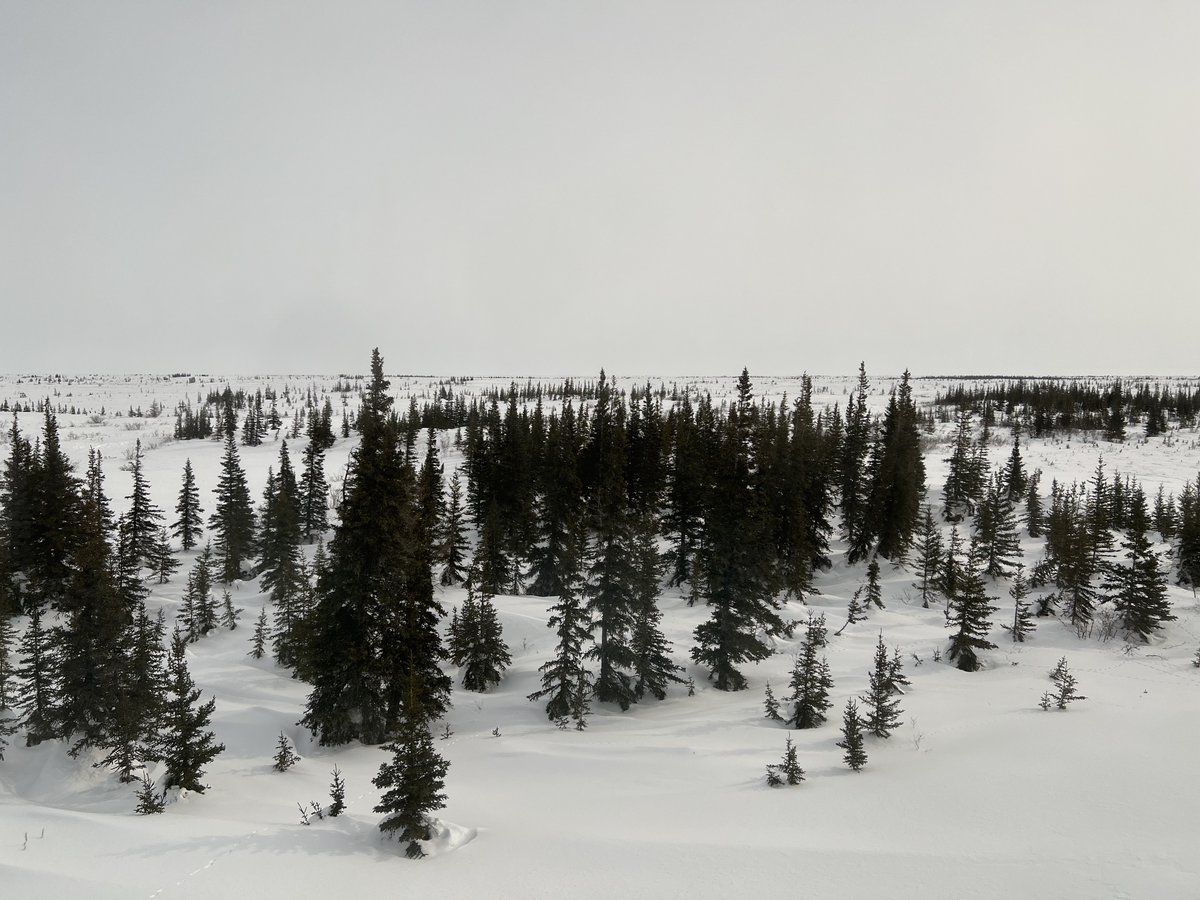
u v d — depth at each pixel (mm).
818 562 59188
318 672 25406
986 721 23781
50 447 50938
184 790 19484
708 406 82062
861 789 17906
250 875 13375
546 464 66062
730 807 17438
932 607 49438
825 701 26562
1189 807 14508
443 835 15586
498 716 29969
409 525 26781
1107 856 12406
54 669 24031
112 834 15336
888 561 59250
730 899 11883
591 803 18812
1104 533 47906
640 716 30172
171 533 84750
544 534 54969
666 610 46562
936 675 33500
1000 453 103812
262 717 28328
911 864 12758
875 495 59062
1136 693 27047
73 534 47031
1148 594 39281
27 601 45531
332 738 25625
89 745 23359
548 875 13516
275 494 74125
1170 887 11023
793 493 50688
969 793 16656
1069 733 20938
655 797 19000
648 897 12227
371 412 27281
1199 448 105125
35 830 15625
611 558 31516
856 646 39719
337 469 121188
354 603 25594
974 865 12492
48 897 12242
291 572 50156
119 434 181375
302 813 17031
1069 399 143500
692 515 53375
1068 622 42688
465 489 88750
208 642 43062
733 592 33312
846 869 12766
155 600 54688
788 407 176375
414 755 15430
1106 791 15852
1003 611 47094
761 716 28125
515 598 48094
